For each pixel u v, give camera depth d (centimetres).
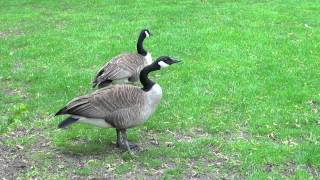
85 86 1272
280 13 2003
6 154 927
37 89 1262
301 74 1320
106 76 1109
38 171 859
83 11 2200
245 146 932
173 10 2108
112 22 1961
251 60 1440
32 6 2370
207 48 1566
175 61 934
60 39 1734
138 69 1157
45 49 1617
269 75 1316
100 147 943
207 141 954
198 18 1958
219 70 1359
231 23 1862
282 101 1145
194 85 1256
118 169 858
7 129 1030
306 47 1555
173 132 1010
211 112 1096
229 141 964
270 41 1623
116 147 945
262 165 870
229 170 859
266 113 1084
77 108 834
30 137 996
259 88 1220
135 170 859
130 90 870
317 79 1284
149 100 883
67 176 842
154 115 1080
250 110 1098
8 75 1375
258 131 1001
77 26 1917
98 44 1650
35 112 1119
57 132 1015
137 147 945
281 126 1025
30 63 1484
